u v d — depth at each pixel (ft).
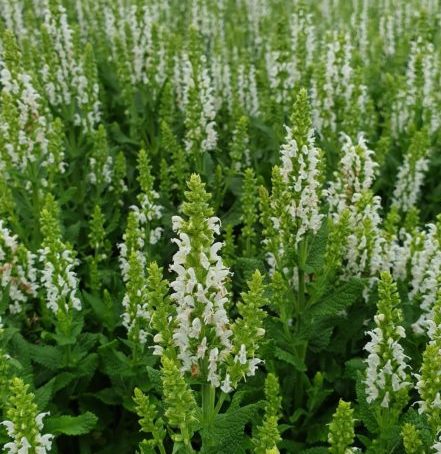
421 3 6.20
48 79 3.69
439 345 1.85
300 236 2.28
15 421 1.61
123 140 3.89
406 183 3.49
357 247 2.47
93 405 2.46
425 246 2.47
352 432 1.71
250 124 4.07
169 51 4.19
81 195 3.49
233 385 1.61
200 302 1.52
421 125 4.11
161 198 3.34
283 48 3.67
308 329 2.30
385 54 5.66
